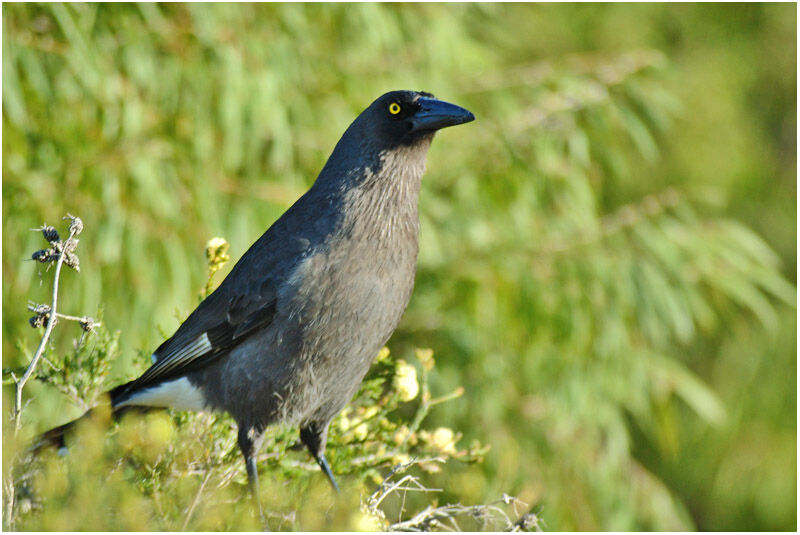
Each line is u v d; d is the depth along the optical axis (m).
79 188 9.72
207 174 10.41
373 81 11.66
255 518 5.61
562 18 17.06
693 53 18.19
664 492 13.34
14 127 9.63
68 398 7.21
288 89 11.05
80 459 5.07
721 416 14.77
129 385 6.98
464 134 12.48
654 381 12.46
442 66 12.03
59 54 9.95
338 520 5.12
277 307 6.63
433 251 11.78
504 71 12.88
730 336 16.27
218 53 10.32
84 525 4.73
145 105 10.41
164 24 10.32
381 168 6.80
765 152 18.25
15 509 5.24
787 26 18.61
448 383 11.70
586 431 12.34
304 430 7.00
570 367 11.87
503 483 11.34
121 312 9.70
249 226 10.28
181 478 5.51
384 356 7.32
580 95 12.38
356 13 11.20
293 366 6.69
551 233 12.33
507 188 12.29
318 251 6.63
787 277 17.42
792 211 17.84
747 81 18.48
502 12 15.25
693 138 17.34
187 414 7.02
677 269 12.03
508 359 12.04
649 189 16.02
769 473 16.28
